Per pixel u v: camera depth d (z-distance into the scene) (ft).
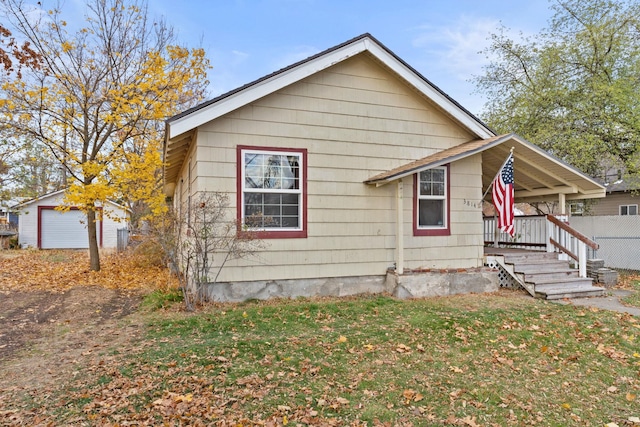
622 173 49.32
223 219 24.50
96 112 41.04
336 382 13.67
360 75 28.30
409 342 17.74
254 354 15.90
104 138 41.60
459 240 30.45
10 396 12.38
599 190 32.35
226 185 24.70
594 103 45.91
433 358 16.05
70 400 12.07
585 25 47.67
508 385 13.96
